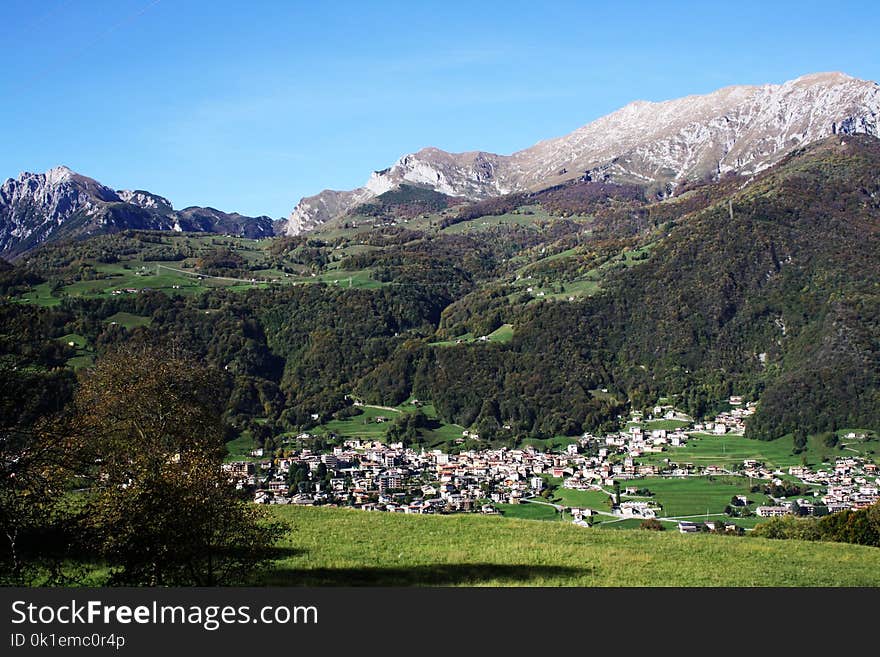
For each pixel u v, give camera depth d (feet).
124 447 92.94
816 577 93.25
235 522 67.97
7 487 73.61
